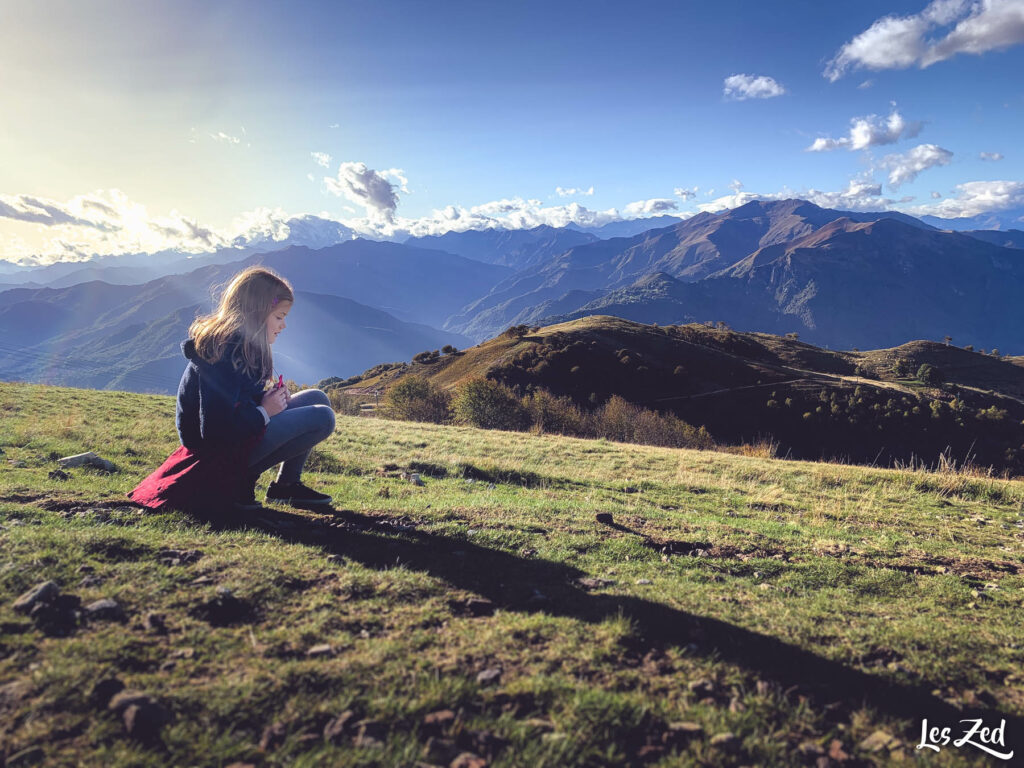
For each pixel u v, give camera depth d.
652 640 3.35
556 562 4.83
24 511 4.71
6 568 3.32
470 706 2.52
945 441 85.69
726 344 131.75
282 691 2.49
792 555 5.94
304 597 3.51
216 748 2.12
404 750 2.17
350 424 19.92
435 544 5.00
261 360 4.64
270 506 5.73
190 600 3.27
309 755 2.12
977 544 7.60
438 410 48.91
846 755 2.44
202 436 4.78
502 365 101.62
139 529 4.39
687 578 4.80
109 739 2.10
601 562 5.08
